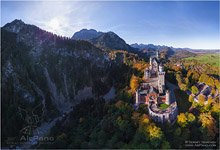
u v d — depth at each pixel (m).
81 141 143.12
